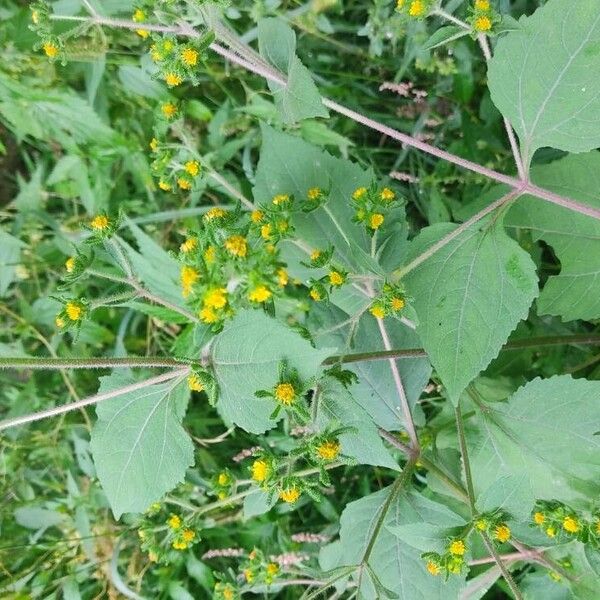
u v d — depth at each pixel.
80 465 0.50
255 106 0.46
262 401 0.29
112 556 0.47
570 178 0.37
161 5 0.34
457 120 0.46
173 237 0.54
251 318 0.28
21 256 0.52
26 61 0.47
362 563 0.33
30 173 0.59
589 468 0.34
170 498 0.40
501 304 0.30
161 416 0.32
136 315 0.52
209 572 0.47
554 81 0.30
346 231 0.37
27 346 0.55
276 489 0.30
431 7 0.30
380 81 0.48
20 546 0.48
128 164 0.51
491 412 0.36
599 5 0.28
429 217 0.43
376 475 0.47
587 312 0.37
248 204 0.35
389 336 0.37
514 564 0.41
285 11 0.45
